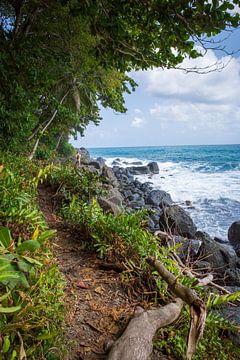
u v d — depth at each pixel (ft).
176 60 17.60
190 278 10.71
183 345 7.64
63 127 44.80
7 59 24.48
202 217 39.22
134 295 9.96
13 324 5.07
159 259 11.57
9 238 6.24
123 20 17.11
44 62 30.17
